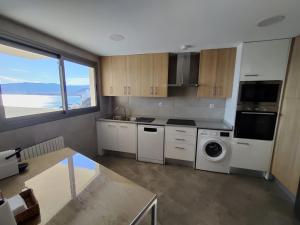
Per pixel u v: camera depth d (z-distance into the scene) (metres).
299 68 1.99
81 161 1.47
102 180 1.15
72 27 1.84
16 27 1.73
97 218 0.81
